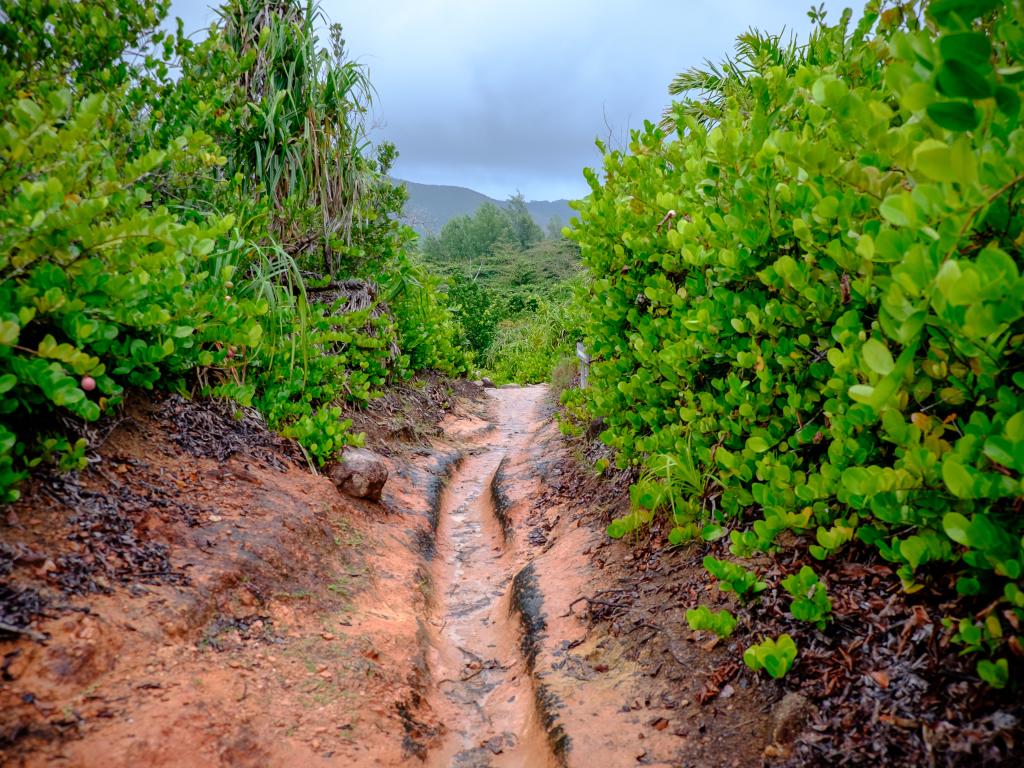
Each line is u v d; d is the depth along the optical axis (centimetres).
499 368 1688
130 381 355
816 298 273
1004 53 193
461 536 550
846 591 251
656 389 411
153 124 459
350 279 778
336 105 707
